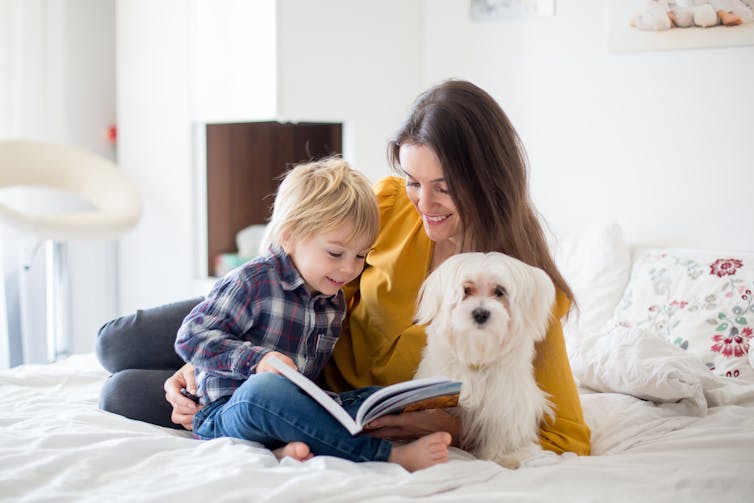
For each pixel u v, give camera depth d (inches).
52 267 129.0
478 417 55.5
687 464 54.1
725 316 89.9
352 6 120.0
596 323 99.7
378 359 64.3
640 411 69.2
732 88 104.3
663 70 108.6
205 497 44.1
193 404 60.7
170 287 133.7
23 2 120.3
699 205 107.3
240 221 137.2
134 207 63.7
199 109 126.7
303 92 117.3
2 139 62.7
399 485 46.5
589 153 114.7
